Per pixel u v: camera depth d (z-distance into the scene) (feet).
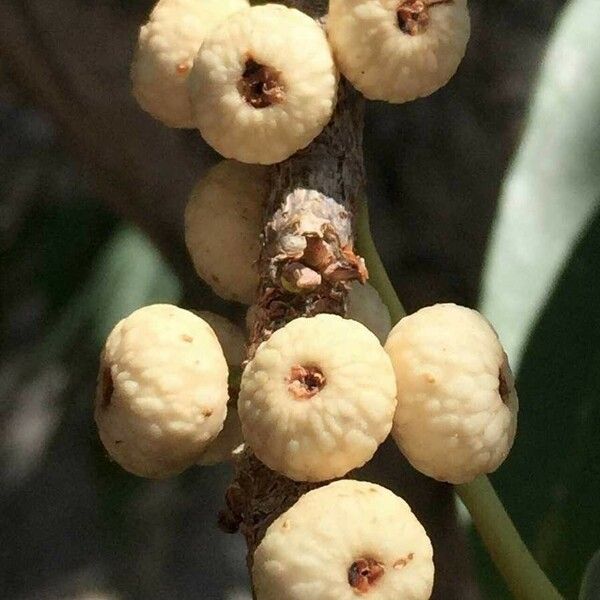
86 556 1.34
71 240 0.90
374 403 0.31
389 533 0.30
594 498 0.46
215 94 0.34
